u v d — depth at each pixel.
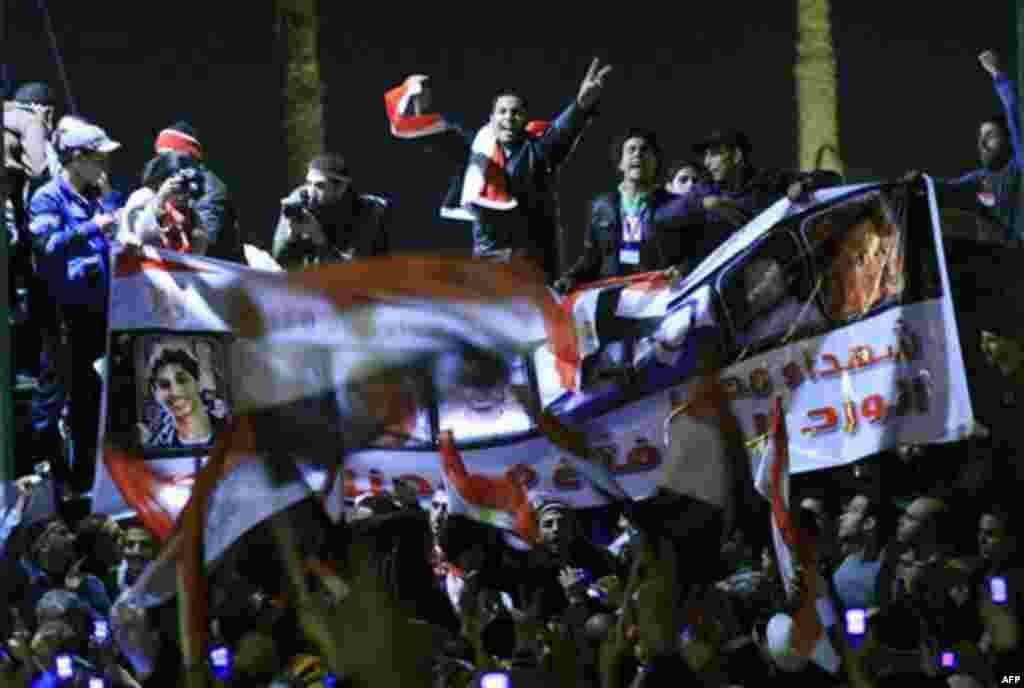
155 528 16.03
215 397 16.27
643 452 16.59
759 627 13.66
